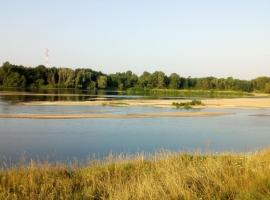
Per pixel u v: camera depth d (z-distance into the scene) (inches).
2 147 1071.6
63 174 475.2
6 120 1772.9
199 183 392.2
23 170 480.7
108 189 388.5
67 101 3179.1
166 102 3356.3
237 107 3051.2
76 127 1583.4
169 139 1306.6
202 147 1144.2
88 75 6742.1
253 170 409.4
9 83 6195.9
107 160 636.7
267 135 1457.9
